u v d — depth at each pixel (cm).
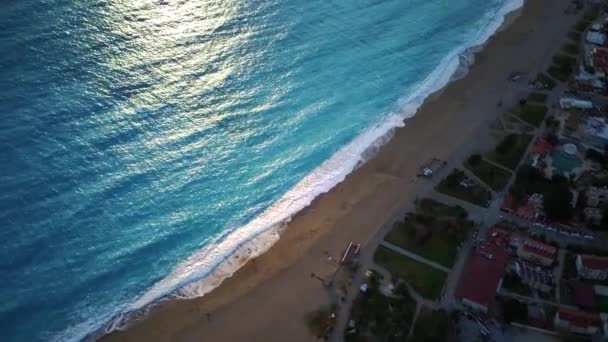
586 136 8875
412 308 6744
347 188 8331
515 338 6519
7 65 9388
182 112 9138
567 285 6988
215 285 7106
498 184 8212
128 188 8094
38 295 6912
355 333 6500
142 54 9906
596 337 6525
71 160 8288
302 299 6912
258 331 6606
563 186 7962
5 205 7694
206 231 7762
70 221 7656
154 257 7412
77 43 9912
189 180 8312
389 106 9675
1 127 8531
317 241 7600
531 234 7538
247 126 9119
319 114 9431
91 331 6606
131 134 8725
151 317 6744
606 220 7569
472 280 6906
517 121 9231
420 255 7344
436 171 8481
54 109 8869
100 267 7244
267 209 8075
